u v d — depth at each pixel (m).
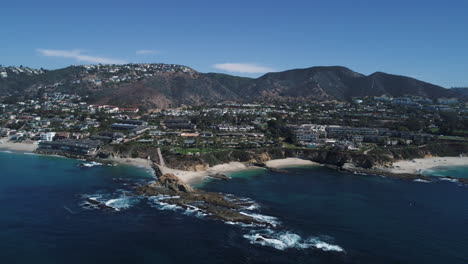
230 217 127.88
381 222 130.75
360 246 110.00
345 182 193.38
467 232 123.06
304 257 101.75
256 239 112.00
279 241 111.19
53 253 99.69
